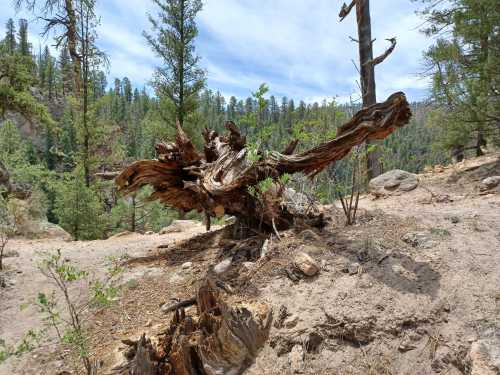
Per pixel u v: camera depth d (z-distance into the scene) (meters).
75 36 13.96
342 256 3.79
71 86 15.70
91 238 11.83
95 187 13.68
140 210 15.44
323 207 5.75
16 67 12.34
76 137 14.22
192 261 4.90
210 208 5.00
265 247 4.25
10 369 3.50
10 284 5.23
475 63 8.94
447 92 8.38
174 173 5.60
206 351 2.86
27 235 8.84
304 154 4.61
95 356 3.32
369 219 4.82
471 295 3.01
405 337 2.78
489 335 2.64
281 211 4.84
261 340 2.96
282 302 3.29
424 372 2.55
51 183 13.09
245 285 3.69
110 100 14.62
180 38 13.89
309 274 3.54
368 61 8.91
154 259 5.35
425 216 4.80
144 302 4.09
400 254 3.69
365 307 3.03
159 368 2.84
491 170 7.54
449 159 12.03
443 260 3.50
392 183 7.66
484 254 3.55
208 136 6.05
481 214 4.89
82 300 4.51
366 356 2.73
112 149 14.78
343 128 4.27
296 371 2.70
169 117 14.41
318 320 3.00
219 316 3.07
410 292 3.14
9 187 11.97
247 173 4.57
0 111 13.13
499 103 7.57
